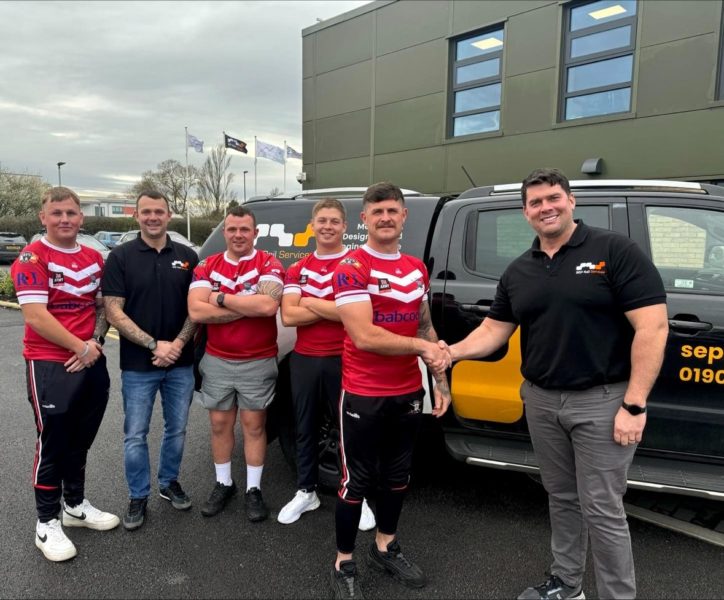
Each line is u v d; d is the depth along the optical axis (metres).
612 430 2.05
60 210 2.62
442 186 11.45
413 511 3.13
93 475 3.56
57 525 2.69
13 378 6.00
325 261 2.90
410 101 11.76
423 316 2.56
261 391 3.04
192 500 3.27
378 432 2.38
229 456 3.19
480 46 10.70
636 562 2.61
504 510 3.14
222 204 40.50
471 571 2.57
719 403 2.65
